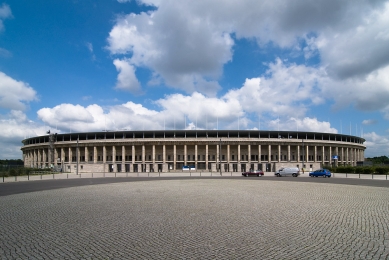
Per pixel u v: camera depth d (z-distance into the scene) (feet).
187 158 282.15
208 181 115.44
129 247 24.02
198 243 24.98
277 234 27.91
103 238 26.84
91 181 123.13
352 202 49.83
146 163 274.98
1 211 42.47
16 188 87.66
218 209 42.24
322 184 96.78
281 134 289.94
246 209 42.16
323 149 290.76
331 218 35.45
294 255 21.90
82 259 21.29
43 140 327.88
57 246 24.52
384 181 117.08
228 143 274.16
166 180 124.47
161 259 21.04
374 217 36.14
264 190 73.05
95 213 39.65
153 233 28.43
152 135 288.51
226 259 20.97
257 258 21.22
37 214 39.55
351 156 323.16
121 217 36.58
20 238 27.09
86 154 287.07
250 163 274.36
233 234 27.91
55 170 276.21
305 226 31.22
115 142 279.49
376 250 23.04
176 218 35.65
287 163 276.41
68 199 56.29
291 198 55.52
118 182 112.27
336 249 23.34
